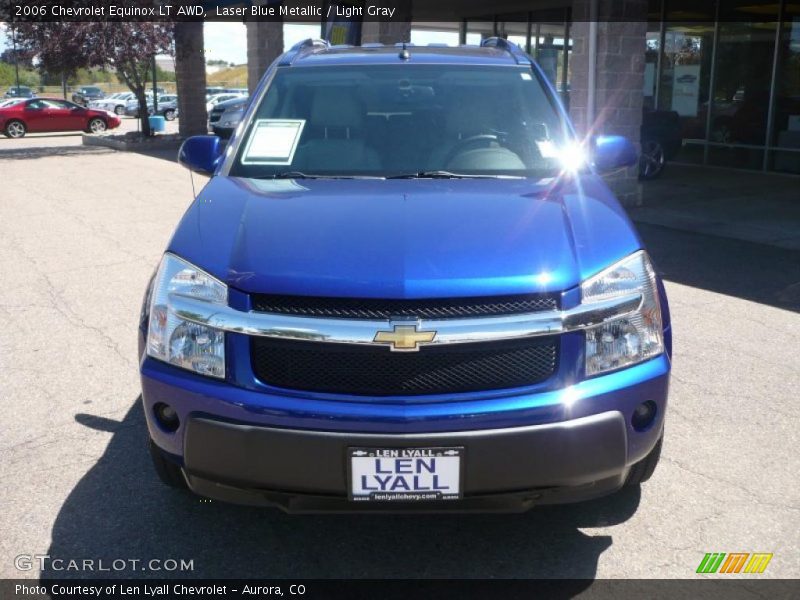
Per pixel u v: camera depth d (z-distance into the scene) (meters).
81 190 12.93
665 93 16.72
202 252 2.88
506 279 2.65
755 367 4.91
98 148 21.83
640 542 3.12
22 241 8.77
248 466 2.64
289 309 2.65
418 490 2.61
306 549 3.12
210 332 2.70
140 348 3.02
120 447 3.94
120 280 7.09
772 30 14.37
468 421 2.57
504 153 3.79
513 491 2.65
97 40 20.86
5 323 5.89
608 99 10.45
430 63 4.32
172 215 10.45
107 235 9.09
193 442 2.69
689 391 4.54
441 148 3.83
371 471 2.59
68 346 5.39
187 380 2.71
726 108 15.47
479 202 3.16
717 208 10.83
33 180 14.32
